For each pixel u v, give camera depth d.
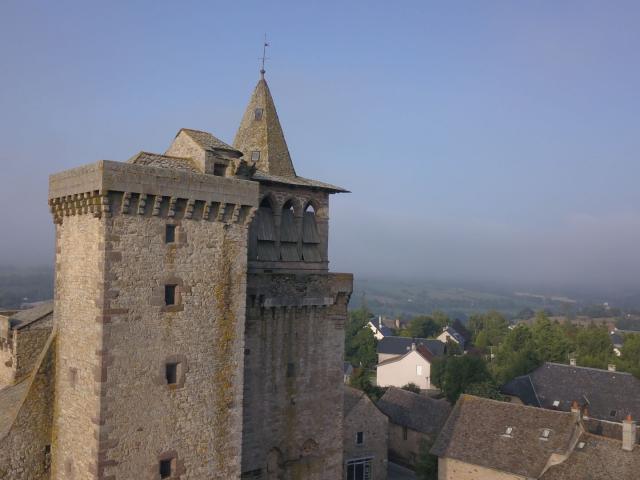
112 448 26.44
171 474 28.47
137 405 27.27
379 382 128.00
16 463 29.27
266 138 41.53
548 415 54.69
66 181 28.75
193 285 29.38
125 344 26.94
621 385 82.69
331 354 40.47
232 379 30.88
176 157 32.84
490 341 179.25
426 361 123.81
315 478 39.50
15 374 35.66
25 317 38.97
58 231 30.73
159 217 28.16
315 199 41.66
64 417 29.16
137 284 27.33
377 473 64.94
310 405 39.25
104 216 26.34
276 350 37.41
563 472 47.91
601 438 49.75
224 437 30.48
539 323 130.75
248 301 35.81
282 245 39.72
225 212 30.58
